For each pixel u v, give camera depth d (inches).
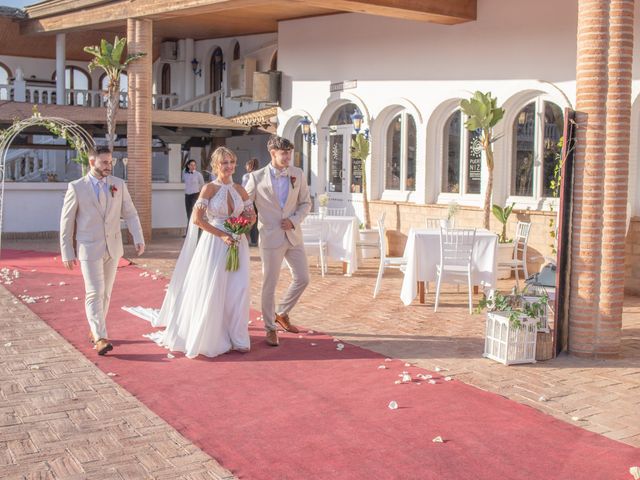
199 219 287.1
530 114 515.5
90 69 660.1
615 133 283.1
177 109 953.5
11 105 776.9
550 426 213.5
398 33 601.3
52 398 235.3
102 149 288.8
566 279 294.7
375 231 597.3
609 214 286.4
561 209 286.8
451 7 518.9
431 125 580.7
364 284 468.8
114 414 221.0
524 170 521.3
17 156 968.9
